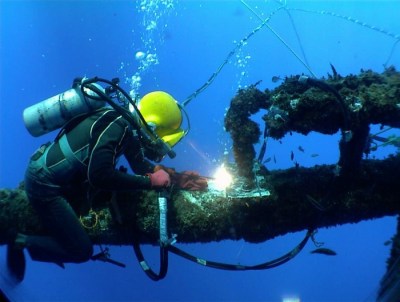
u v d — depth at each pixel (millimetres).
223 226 2473
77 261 2539
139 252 2629
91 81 2043
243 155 2389
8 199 2654
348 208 2467
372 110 2023
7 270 2881
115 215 2520
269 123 2141
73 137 2176
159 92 2494
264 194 2309
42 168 2230
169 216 2465
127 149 2520
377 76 2236
